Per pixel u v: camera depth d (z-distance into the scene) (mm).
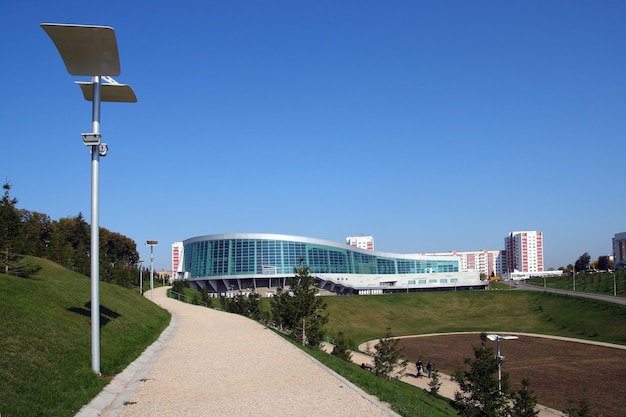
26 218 85875
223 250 131875
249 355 22969
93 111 17656
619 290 113688
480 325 94500
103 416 12914
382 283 151875
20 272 33312
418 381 46094
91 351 17625
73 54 16781
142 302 42656
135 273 93938
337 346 43219
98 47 16562
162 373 18594
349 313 105875
